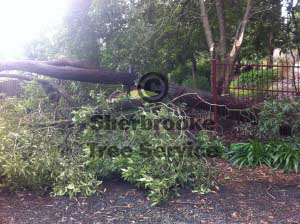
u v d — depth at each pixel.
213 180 4.84
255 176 5.26
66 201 4.41
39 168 4.55
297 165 5.46
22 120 5.27
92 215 4.05
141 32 8.40
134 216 4.02
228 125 7.05
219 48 8.88
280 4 9.77
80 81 7.21
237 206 4.25
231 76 8.14
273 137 6.23
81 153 4.82
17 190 4.68
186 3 9.55
